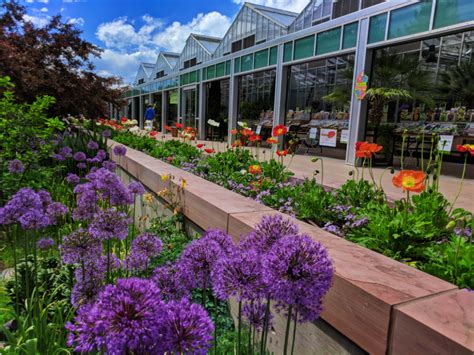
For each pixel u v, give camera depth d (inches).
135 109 1111.0
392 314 44.1
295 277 32.5
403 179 76.2
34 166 165.0
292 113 530.0
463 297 47.0
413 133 306.8
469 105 423.5
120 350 24.2
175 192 131.4
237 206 97.2
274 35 478.9
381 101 299.0
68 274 84.2
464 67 407.8
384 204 100.3
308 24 406.9
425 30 231.3
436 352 38.6
